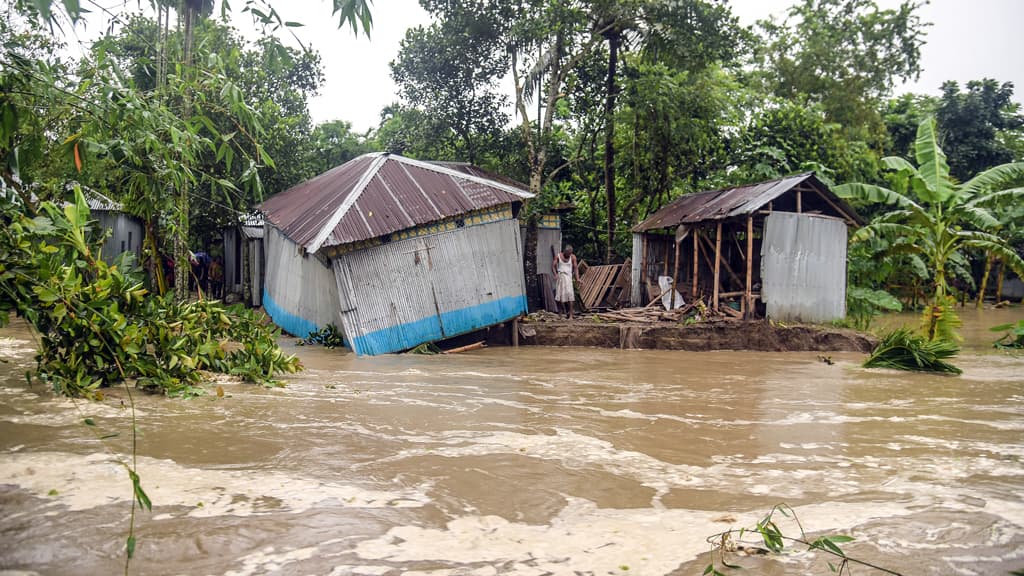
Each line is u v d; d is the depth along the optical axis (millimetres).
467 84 20703
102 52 6348
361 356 12750
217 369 8641
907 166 16875
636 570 3398
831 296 17156
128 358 7121
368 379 9609
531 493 4656
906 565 3535
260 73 19750
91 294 6836
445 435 6227
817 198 17828
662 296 18891
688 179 24297
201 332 8500
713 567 3387
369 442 5816
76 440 5332
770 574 3383
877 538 3908
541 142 19266
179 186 7562
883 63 28641
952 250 16797
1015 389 9797
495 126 21469
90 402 6691
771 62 30281
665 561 3521
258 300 22688
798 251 16641
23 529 3586
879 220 17891
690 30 18516
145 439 5531
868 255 19844
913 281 24875
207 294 23906
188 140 7211
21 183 7176
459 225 14375
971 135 30641
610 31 19797
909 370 11789
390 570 3301
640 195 22297
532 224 19406
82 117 6539
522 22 17844
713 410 7891
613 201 22000
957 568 3510
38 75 5336
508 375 10516
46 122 6562
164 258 20328
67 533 3553
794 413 7793
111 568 3201
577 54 19234
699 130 19922
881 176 27094
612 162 21703
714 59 18938
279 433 5945
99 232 9531
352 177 15547
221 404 7062
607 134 21156
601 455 5711
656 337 15070
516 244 15180
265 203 19078
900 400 8789
